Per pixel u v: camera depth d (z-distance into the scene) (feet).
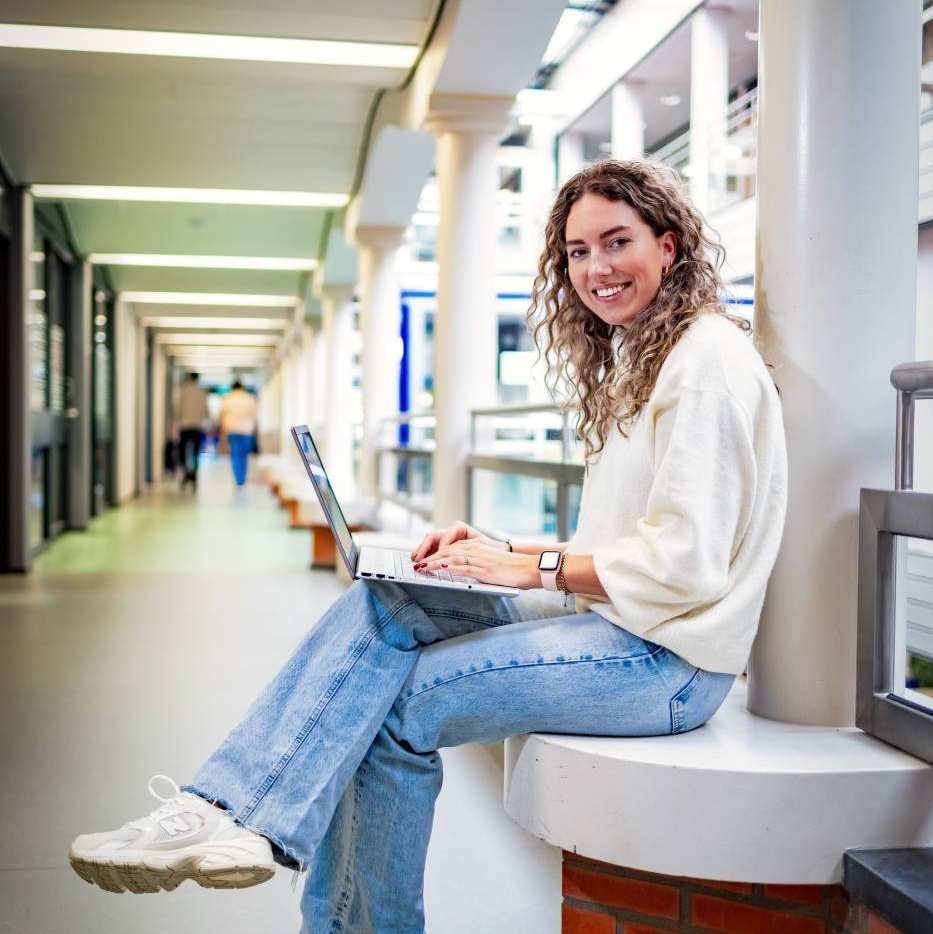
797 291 5.68
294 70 18.24
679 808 4.94
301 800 4.95
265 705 5.22
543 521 12.78
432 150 21.72
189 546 29.27
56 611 18.67
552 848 8.08
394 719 5.36
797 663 5.72
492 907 7.01
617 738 5.32
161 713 11.87
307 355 46.09
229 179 24.97
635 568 4.94
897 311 5.65
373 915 5.49
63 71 18.24
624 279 5.45
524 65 15.49
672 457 4.86
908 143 5.66
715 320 5.19
